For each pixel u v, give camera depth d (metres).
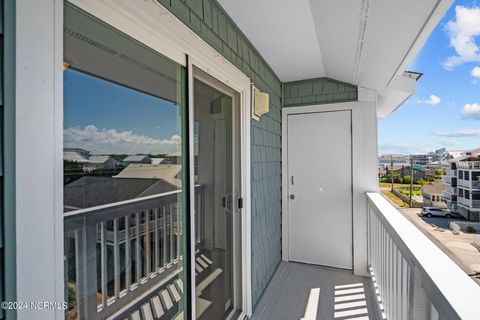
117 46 1.00
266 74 2.83
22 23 0.65
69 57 0.82
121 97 1.02
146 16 1.07
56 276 0.73
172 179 1.33
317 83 3.34
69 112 0.82
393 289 1.66
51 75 0.72
